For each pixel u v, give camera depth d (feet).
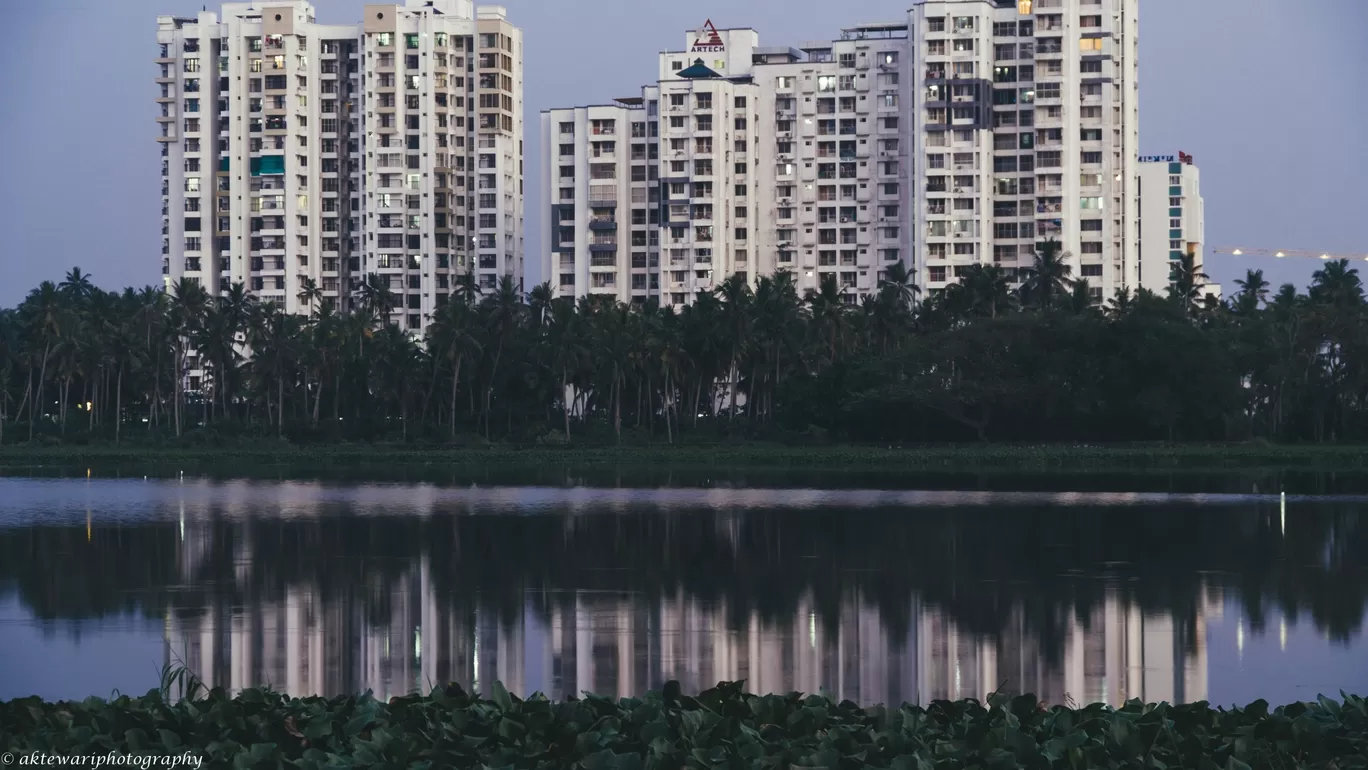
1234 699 120.98
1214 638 150.41
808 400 581.53
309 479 457.27
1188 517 290.97
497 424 653.71
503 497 365.40
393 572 209.67
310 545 247.29
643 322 602.85
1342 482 397.19
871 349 600.39
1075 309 601.62
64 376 638.53
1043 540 248.93
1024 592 185.78
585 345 604.08
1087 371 521.24
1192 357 505.25
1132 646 146.10
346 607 174.70
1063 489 378.53
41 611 172.14
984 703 118.11
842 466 492.54
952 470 469.16
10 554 235.40
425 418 651.25
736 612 169.37
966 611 169.89
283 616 167.63
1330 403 570.87
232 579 202.18
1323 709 66.80
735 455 515.91
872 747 60.34
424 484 426.10
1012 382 525.75
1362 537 250.98
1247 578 198.49
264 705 66.69
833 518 294.66
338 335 645.10
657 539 255.09
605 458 523.29
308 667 136.26
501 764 59.11
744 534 262.88
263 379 647.56
